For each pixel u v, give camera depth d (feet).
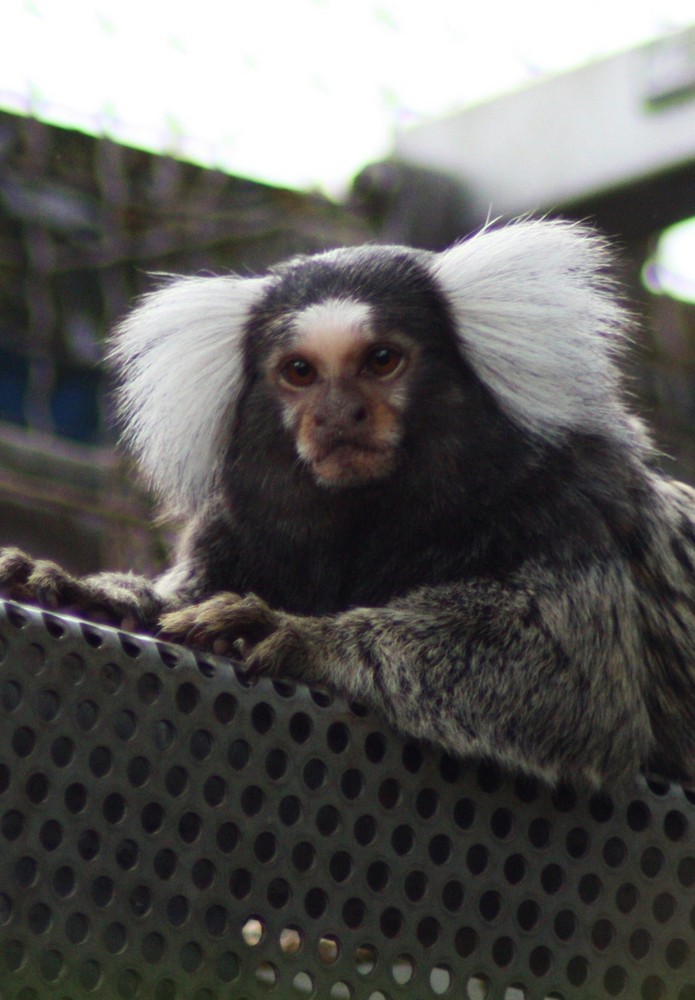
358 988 4.83
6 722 4.77
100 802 4.79
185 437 5.26
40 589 4.99
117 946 4.78
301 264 5.27
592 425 5.17
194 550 5.26
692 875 4.92
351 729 4.86
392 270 5.22
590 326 5.21
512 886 4.88
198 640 5.00
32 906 4.76
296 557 5.22
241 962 4.80
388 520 5.17
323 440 5.16
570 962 4.88
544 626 5.09
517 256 5.23
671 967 4.91
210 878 4.81
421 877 4.86
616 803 4.91
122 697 4.80
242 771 4.83
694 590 5.23
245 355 5.24
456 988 4.85
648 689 5.17
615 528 5.15
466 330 5.19
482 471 5.15
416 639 5.06
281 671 5.01
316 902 4.83
